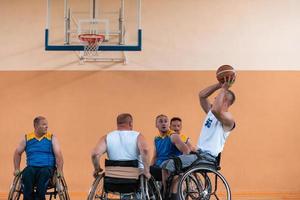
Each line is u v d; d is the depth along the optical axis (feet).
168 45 28.58
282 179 27.55
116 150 17.79
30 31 28.84
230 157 27.73
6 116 28.27
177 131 21.54
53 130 28.17
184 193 18.31
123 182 17.62
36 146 19.47
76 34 27.91
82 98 28.35
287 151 27.76
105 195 17.93
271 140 27.84
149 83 28.35
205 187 18.06
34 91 28.43
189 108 28.12
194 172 17.71
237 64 28.37
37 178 19.03
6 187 27.76
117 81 28.40
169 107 28.14
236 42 28.50
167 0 28.84
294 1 28.68
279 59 28.35
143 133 27.99
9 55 28.68
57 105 28.32
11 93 28.45
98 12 28.63
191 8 28.76
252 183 27.55
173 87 28.30
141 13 28.81
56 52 28.68
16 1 29.04
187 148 19.39
